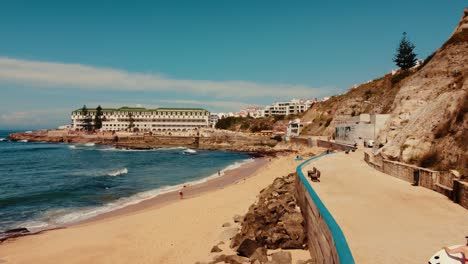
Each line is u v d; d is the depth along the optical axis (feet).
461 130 64.54
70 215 101.19
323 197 54.95
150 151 409.08
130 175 193.06
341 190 60.95
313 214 45.80
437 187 58.39
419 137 78.38
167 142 501.15
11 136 648.38
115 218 95.91
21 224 92.17
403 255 30.48
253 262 48.26
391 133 120.88
